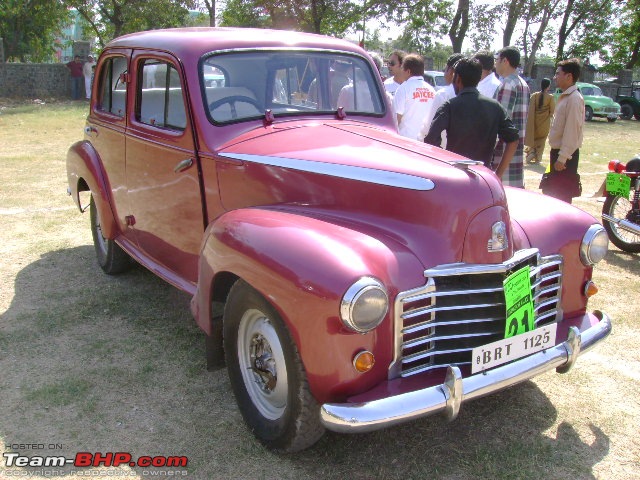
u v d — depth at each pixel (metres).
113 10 29.08
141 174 4.32
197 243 3.87
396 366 2.72
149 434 3.23
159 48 4.00
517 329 2.94
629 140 17.33
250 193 3.45
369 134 3.72
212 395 3.60
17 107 19.80
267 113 3.82
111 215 4.93
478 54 6.21
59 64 24.00
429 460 3.05
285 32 4.36
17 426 3.27
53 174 9.34
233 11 25.14
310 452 3.09
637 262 6.13
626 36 39.75
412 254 2.82
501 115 4.70
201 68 3.73
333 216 3.10
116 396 3.56
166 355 4.04
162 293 5.05
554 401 3.61
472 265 2.86
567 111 6.29
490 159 4.78
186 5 29.33
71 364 3.91
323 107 4.20
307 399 2.73
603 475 2.98
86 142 5.32
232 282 3.28
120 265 5.31
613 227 6.44
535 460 3.07
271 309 2.78
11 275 5.37
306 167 3.23
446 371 2.67
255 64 3.93
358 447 3.13
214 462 3.02
